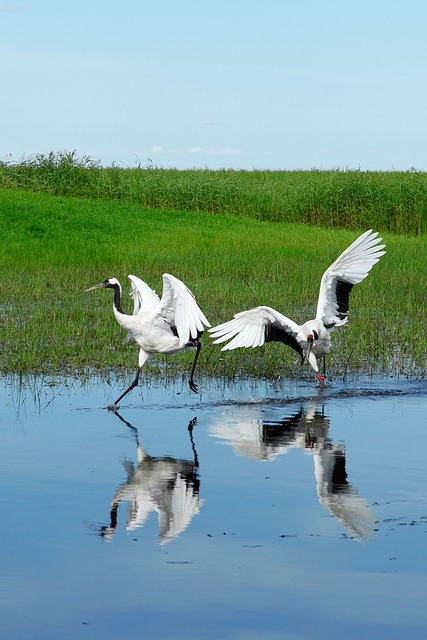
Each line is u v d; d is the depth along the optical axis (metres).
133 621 5.32
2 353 13.77
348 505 7.38
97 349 14.41
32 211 30.70
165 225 30.98
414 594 5.70
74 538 6.56
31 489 7.68
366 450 9.10
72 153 38.50
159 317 11.63
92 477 8.06
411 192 34.47
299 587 5.79
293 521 6.98
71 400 11.28
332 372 13.35
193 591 5.71
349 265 12.73
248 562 6.16
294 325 12.38
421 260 24.77
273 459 8.75
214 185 36.97
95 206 33.47
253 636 5.15
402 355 14.39
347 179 36.94
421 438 9.61
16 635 5.13
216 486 7.86
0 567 6.04
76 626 5.25
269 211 36.06
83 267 22.67
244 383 12.60
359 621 5.33
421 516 7.13
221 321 16.14
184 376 12.94
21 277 20.89
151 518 7.02
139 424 10.15
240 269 22.92
